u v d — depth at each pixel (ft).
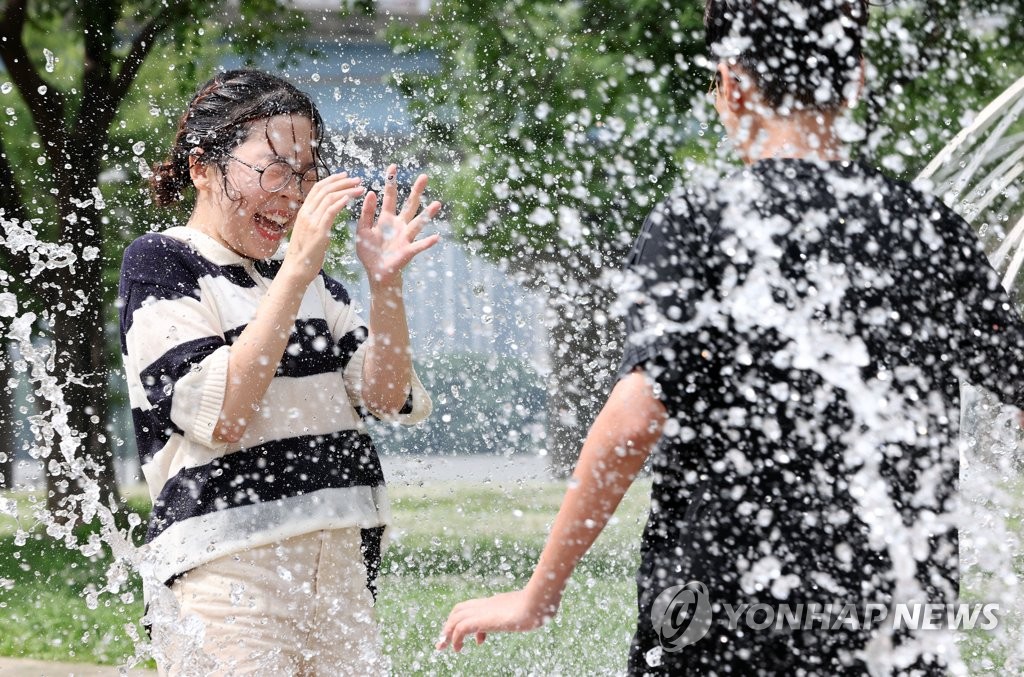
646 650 8.22
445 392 33.91
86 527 32.78
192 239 10.85
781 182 8.11
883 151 25.91
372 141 36.81
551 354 24.16
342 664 10.62
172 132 43.04
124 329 10.48
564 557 8.21
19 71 41.32
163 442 10.36
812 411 7.82
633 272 8.10
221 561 10.15
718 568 7.88
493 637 16.51
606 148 34.91
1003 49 30.66
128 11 45.24
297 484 10.39
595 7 37.45
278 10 46.78
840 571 7.77
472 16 39.45
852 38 8.35
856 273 7.97
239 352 10.09
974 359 8.46
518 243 34.35
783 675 7.91
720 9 8.51
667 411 7.80
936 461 7.95
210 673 10.08
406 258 11.16
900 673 7.86
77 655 20.01
